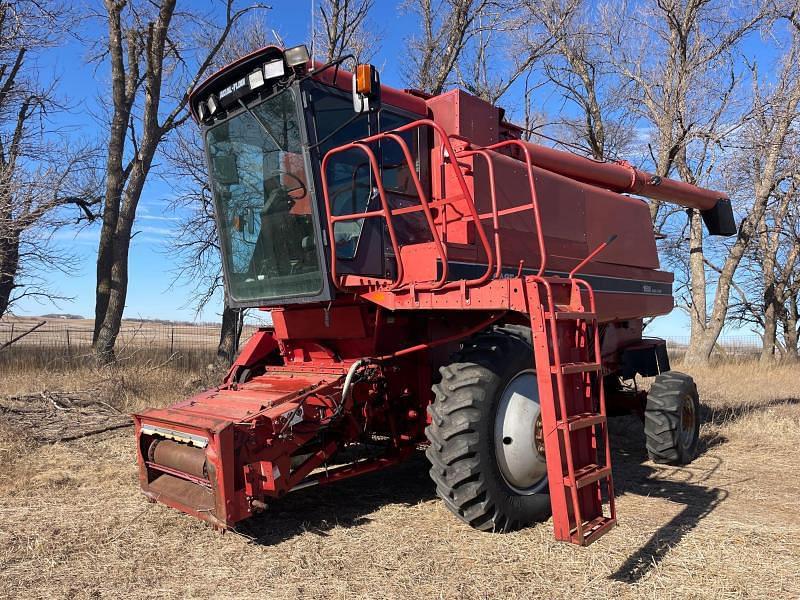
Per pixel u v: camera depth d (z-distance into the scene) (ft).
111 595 10.80
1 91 43.32
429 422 16.20
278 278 16.31
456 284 12.95
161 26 42.86
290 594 10.80
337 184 15.20
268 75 14.88
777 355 79.41
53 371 38.88
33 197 28.40
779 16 48.14
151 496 14.82
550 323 11.87
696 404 22.81
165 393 32.42
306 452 14.67
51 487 17.01
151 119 43.68
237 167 16.88
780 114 50.16
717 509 15.89
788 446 24.11
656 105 53.06
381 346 16.29
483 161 17.08
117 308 42.39
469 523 13.65
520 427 14.05
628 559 12.32
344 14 49.39
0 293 42.50
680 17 49.24
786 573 11.72
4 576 11.49
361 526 14.30
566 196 19.98
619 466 21.26
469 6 51.21
